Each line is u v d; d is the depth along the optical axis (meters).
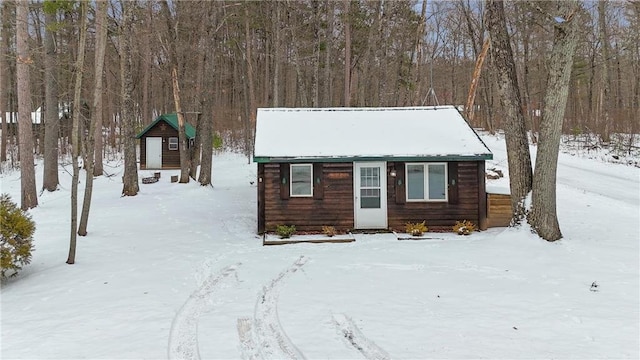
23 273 8.37
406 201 12.67
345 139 13.21
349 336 5.43
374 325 5.77
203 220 14.09
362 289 7.36
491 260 9.05
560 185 18.50
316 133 13.59
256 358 4.91
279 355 4.98
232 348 5.16
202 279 8.10
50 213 14.14
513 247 9.92
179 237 11.69
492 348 5.03
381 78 25.70
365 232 12.55
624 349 4.95
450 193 12.62
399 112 15.07
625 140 29.59
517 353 4.89
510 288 7.23
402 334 5.46
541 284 7.39
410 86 25.31
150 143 28.33
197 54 22.72
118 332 5.63
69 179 22.05
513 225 10.84
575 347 5.02
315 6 23.02
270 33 29.34
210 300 6.94
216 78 39.31
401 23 26.03
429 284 7.57
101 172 23.72
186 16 21.12
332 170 12.69
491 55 11.10
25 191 14.70
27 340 5.41
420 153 12.31
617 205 14.65
